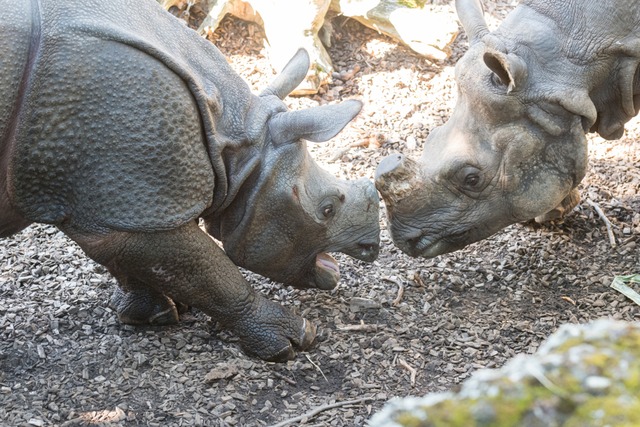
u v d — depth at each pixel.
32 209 7.52
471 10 9.16
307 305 9.64
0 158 7.32
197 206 7.73
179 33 8.13
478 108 8.74
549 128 8.62
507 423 2.54
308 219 8.37
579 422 2.51
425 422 2.58
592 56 8.56
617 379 2.58
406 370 8.56
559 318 9.47
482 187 8.88
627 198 11.88
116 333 9.09
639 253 10.70
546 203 8.93
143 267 7.92
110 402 7.96
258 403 8.02
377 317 9.48
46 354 8.69
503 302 9.82
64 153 7.26
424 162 9.11
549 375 2.62
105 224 7.50
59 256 10.55
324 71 14.52
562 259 10.61
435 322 9.41
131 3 7.82
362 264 10.54
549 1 8.74
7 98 7.06
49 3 7.26
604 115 9.23
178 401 8.00
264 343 8.50
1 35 7.03
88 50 7.20
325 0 14.41
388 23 15.11
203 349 8.85
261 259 8.52
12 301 9.58
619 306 9.66
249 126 8.15
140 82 7.30
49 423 7.64
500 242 11.00
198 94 7.64
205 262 8.05
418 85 14.88
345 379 8.41
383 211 11.81
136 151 7.33
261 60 15.16
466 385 2.71
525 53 8.59
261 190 8.17
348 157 13.02
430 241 9.23
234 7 15.09
